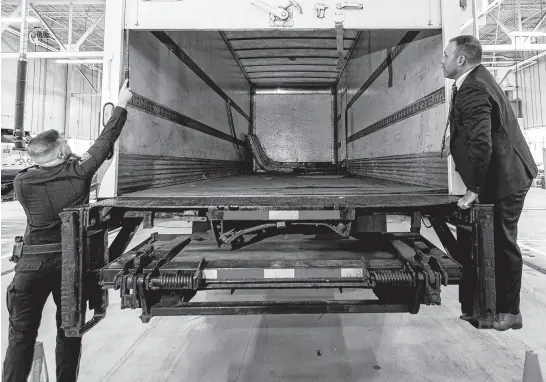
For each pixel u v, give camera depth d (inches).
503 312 73.4
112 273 67.1
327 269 68.6
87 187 78.1
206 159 167.3
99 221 70.7
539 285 149.6
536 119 599.8
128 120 87.4
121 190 83.9
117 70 82.1
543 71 584.7
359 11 83.9
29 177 74.3
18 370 73.9
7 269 176.7
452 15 83.5
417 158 105.0
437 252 75.7
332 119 327.9
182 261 73.0
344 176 207.5
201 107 157.5
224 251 82.9
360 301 69.4
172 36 119.1
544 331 108.0
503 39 524.1
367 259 74.6
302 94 330.0
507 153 71.0
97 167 76.3
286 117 329.7
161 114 109.7
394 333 107.7
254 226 82.1
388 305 67.8
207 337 106.4
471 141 67.1
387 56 138.9
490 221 66.1
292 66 275.6
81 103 621.6
